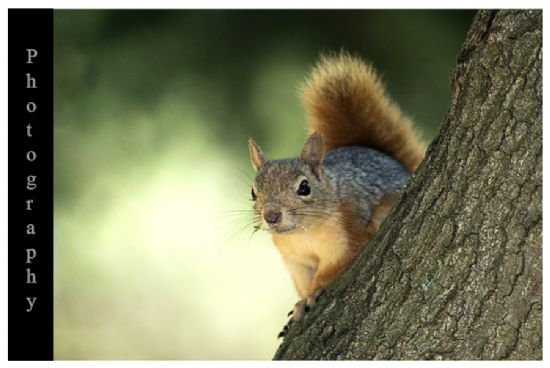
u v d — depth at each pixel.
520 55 5.92
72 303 16.86
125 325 16.80
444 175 6.37
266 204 8.73
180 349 16.52
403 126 10.50
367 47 17.56
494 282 6.05
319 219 8.81
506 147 5.98
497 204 6.02
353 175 9.39
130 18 17.50
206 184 17.11
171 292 16.97
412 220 6.54
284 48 17.62
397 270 6.56
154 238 17.05
